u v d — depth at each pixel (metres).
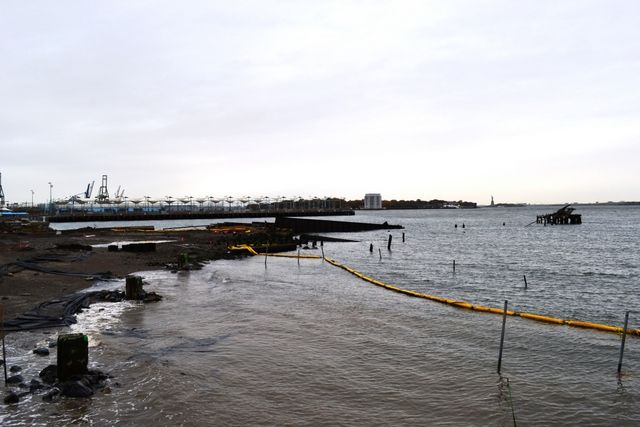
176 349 16.48
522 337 19.11
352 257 55.88
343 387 13.66
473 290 32.91
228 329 19.41
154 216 186.25
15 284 26.05
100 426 10.74
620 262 50.53
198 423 11.16
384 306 24.88
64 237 65.88
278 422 11.41
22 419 10.87
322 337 18.64
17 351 15.30
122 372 14.05
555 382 14.34
